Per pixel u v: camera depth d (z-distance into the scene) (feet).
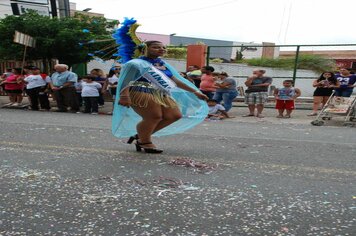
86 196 9.98
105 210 9.07
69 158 14.12
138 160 13.85
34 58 41.11
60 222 8.39
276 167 13.26
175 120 15.07
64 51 38.55
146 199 9.80
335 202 9.76
